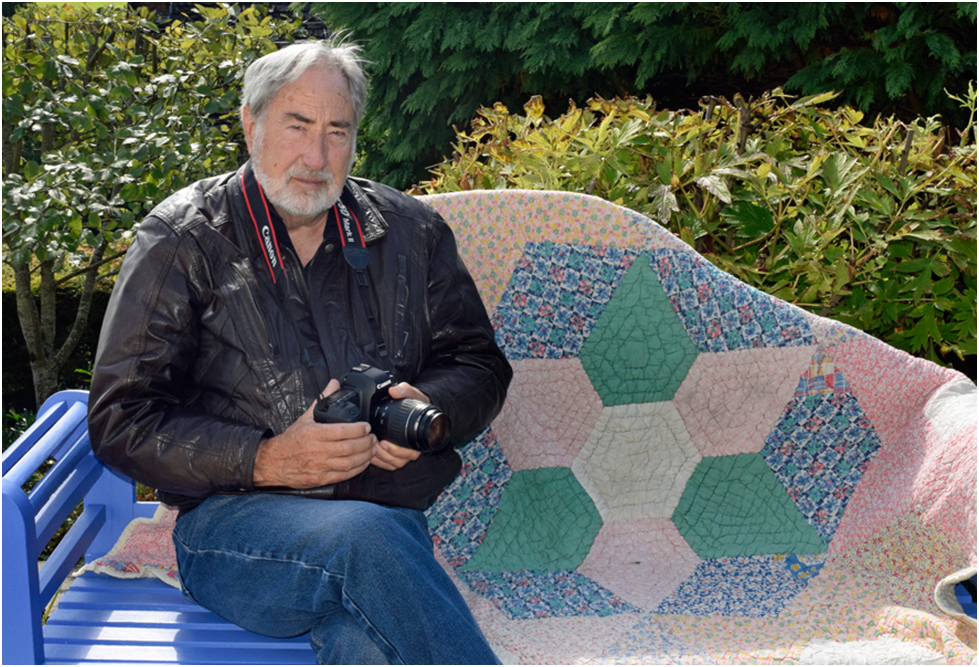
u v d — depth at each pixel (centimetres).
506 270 223
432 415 160
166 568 201
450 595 154
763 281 272
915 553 194
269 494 173
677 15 605
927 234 265
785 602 192
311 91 177
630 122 263
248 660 169
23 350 500
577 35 620
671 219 266
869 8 564
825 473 214
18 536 161
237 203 181
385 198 199
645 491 217
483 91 664
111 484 223
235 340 174
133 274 171
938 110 569
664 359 221
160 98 432
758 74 620
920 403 210
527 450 217
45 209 365
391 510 169
